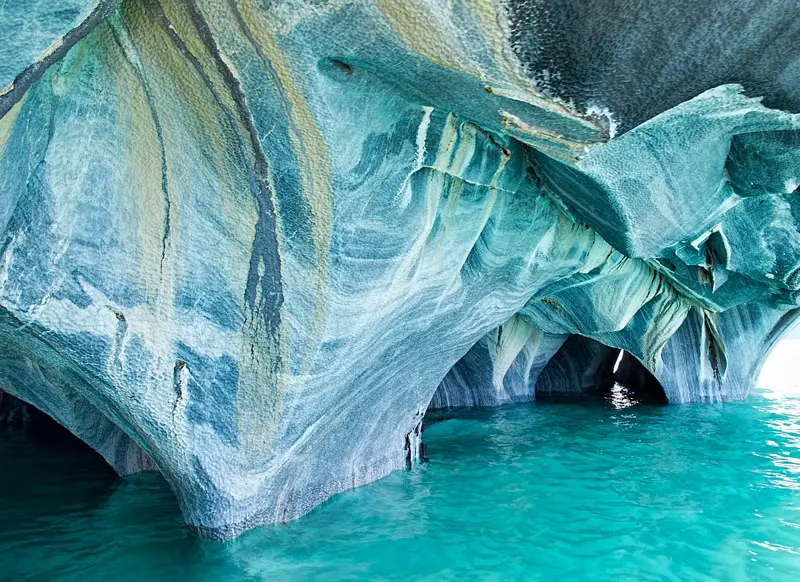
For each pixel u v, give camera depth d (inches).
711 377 496.7
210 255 139.9
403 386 240.1
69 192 123.3
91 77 120.9
